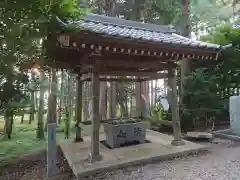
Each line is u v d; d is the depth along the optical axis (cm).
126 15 891
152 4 820
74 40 301
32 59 344
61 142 511
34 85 379
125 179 305
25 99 353
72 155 400
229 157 389
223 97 754
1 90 319
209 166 345
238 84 761
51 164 333
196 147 427
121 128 470
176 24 902
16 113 374
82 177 316
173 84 456
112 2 802
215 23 1003
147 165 361
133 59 438
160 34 488
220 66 753
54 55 416
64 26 287
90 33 301
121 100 950
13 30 287
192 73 698
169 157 391
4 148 520
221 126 712
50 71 462
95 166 338
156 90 915
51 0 319
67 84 762
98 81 373
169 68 456
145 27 499
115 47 335
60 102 787
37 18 300
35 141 585
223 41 749
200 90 680
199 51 409
